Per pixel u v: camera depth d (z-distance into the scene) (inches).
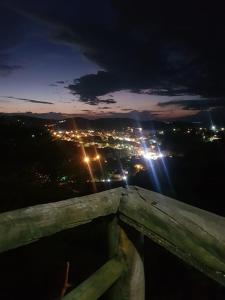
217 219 59.8
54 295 141.2
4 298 137.0
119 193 64.7
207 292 140.3
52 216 51.8
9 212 47.5
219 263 50.9
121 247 64.5
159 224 56.7
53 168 423.5
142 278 67.8
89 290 57.0
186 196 293.4
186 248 54.0
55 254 180.9
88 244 195.9
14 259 170.2
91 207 58.2
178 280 153.6
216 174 342.6
